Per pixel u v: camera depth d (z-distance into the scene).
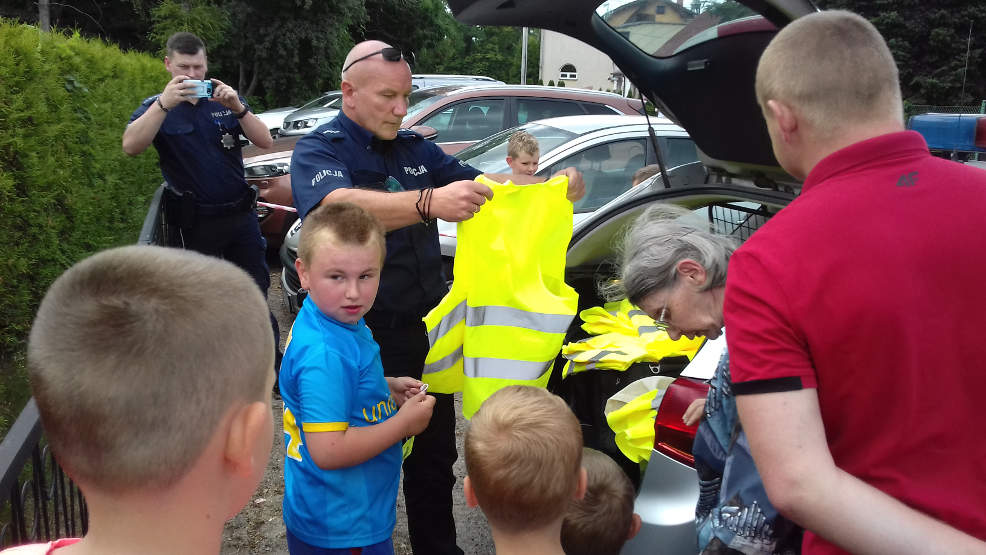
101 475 0.85
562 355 2.85
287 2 21.62
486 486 1.44
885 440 1.18
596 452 1.91
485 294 2.41
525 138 4.26
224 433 0.91
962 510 1.15
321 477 1.99
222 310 0.90
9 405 3.58
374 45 2.46
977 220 1.18
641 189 4.46
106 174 5.17
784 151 1.37
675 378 2.40
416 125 7.84
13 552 0.92
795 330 1.17
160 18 18.78
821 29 1.28
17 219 3.87
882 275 1.14
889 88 1.26
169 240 4.35
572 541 1.76
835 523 1.11
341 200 2.16
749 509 1.57
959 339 1.16
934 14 30.78
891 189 1.20
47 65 4.14
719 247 1.85
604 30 2.57
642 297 1.92
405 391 2.31
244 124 4.31
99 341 0.83
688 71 2.50
